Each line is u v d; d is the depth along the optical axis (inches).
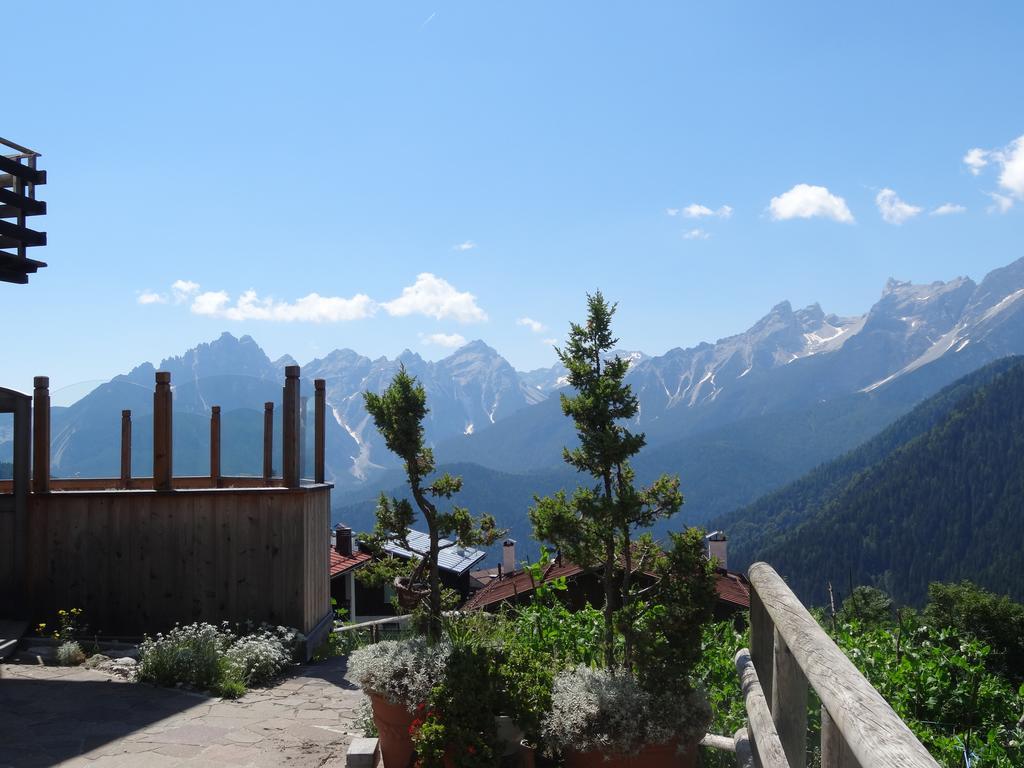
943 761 207.3
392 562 235.1
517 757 180.1
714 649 267.9
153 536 411.2
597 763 173.2
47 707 279.4
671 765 173.2
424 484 236.1
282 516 414.0
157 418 415.8
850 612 325.7
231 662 334.3
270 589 411.5
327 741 247.0
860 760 70.2
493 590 840.9
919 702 245.8
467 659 182.9
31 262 357.4
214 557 412.2
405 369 228.2
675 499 185.8
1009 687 280.7
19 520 405.1
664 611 183.9
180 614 409.1
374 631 418.9
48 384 415.5
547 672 184.7
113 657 367.6
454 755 172.7
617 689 175.2
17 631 383.9
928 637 299.6
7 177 375.2
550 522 188.9
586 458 187.2
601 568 199.0
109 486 497.0
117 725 259.8
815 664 98.0
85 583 408.2
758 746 135.3
